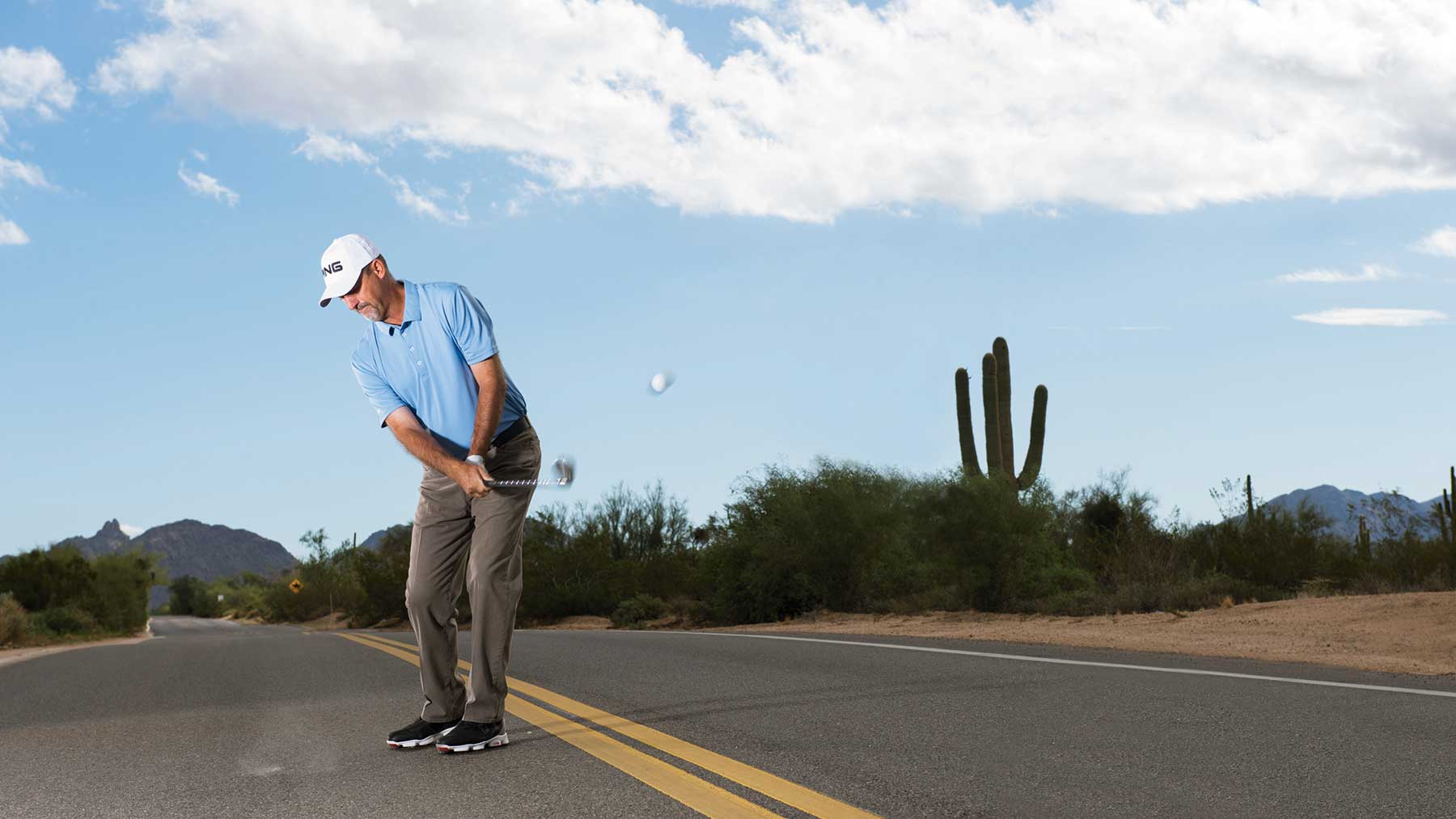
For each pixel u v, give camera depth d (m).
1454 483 19.25
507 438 4.78
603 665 8.38
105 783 4.28
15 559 45.72
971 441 25.44
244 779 4.27
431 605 4.80
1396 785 3.78
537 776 4.11
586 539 41.94
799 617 23.23
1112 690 6.25
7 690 8.16
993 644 10.21
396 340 4.67
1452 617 10.62
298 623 87.94
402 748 4.82
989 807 3.54
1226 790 3.74
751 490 26.34
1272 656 8.62
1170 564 17.89
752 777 4.01
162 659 11.11
